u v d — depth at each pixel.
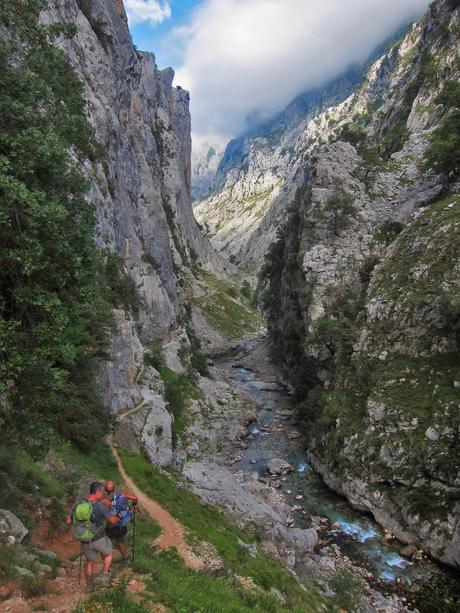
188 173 189.25
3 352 13.59
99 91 70.44
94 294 17.45
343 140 85.81
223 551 24.52
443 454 38.44
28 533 16.00
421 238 55.59
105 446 34.56
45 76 17.28
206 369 84.50
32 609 11.08
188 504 31.16
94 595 11.93
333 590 29.22
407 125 103.38
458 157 65.88
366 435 44.44
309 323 66.00
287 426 64.06
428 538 35.12
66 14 63.25
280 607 20.09
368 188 76.19
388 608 28.56
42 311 14.82
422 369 45.69
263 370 97.38
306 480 48.12
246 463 52.94
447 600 29.97
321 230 72.56
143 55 140.12
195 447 53.91
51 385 15.19
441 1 116.00
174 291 98.25
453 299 45.62
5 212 12.66
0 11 15.52
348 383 52.28
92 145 59.97
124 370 45.53
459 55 98.25
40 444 16.56
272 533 33.62
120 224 70.69
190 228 167.75
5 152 14.10
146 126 115.44
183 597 13.65
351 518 40.50
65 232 15.21
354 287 66.19
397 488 39.84
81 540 12.68
